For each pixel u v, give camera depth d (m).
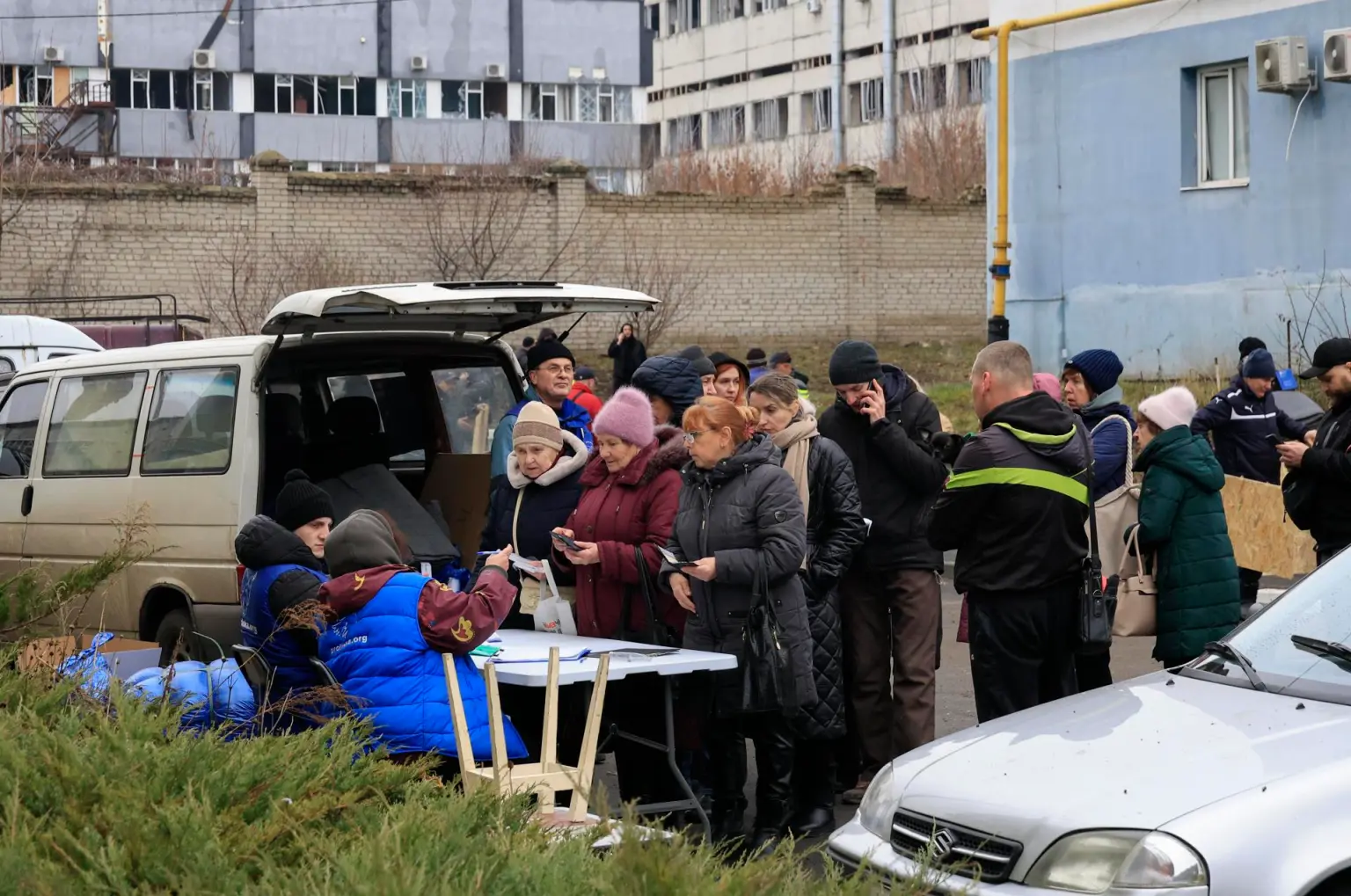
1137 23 20.12
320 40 51.62
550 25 53.84
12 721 4.68
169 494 8.23
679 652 6.12
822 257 31.66
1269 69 18.47
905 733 7.31
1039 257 21.42
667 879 3.47
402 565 5.84
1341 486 7.80
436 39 52.78
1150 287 20.23
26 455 9.34
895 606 7.34
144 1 49.78
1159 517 6.93
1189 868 4.12
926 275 32.22
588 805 5.37
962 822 4.62
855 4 56.00
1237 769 4.41
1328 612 5.34
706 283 31.11
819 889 3.71
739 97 62.22
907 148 44.75
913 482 7.21
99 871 3.73
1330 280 18.44
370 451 8.56
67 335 16.11
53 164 31.64
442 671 5.67
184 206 28.39
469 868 3.74
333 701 5.31
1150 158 20.14
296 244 28.91
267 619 6.14
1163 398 7.03
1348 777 4.25
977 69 51.16
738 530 6.44
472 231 29.39
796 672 6.47
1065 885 4.29
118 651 6.51
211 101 50.72
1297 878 4.06
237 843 3.98
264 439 8.07
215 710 5.77
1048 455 6.28
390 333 8.41
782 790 6.83
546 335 9.39
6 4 48.78
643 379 7.85
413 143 52.03
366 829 4.11
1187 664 5.54
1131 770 4.55
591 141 53.62
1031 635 6.32
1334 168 18.33
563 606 6.89
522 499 7.33
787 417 7.05
